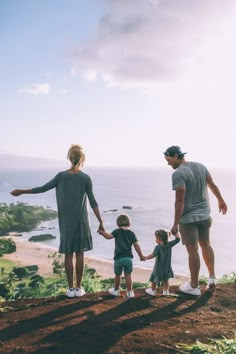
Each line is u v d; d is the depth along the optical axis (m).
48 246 121.06
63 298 5.38
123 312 4.73
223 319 4.52
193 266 5.58
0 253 103.69
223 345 3.62
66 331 4.11
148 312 4.75
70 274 5.46
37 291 42.47
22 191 5.42
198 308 4.95
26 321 4.44
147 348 3.67
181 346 3.69
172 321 4.44
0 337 3.99
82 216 5.40
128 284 5.42
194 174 5.65
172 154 5.78
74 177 5.37
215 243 138.62
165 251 5.51
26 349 3.67
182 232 5.67
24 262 95.12
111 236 5.49
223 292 5.70
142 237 138.12
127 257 5.46
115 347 3.70
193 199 5.64
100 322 4.37
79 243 5.38
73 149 5.49
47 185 5.39
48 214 184.50
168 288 5.68
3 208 179.75
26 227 159.00
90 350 3.64
